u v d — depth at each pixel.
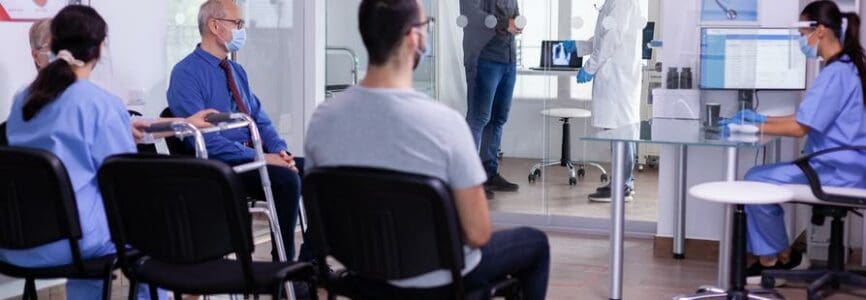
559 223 6.07
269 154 4.29
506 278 2.94
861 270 4.93
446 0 5.94
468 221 2.60
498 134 6.04
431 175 2.54
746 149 5.11
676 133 4.49
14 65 4.15
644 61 5.93
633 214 6.12
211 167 2.73
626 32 5.84
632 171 6.44
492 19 5.90
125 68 4.75
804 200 4.27
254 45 5.91
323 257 2.81
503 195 6.12
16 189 3.03
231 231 2.78
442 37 5.97
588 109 5.92
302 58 5.91
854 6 5.03
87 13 3.24
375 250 2.63
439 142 2.54
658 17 5.94
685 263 5.19
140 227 2.88
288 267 2.93
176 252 2.85
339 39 5.99
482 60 5.95
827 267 4.54
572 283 4.77
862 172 4.41
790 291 4.57
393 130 2.55
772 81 4.85
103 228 3.20
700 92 4.98
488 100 5.98
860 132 4.45
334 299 2.89
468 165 2.56
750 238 4.66
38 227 3.05
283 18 5.90
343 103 2.63
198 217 2.80
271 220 3.64
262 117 4.57
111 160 2.86
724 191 3.90
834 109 4.43
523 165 6.06
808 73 5.08
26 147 3.02
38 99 3.15
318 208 2.72
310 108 5.92
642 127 4.71
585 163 6.01
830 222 4.96
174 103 4.30
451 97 6.00
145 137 3.51
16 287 4.29
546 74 5.93
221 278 2.91
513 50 5.93
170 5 5.04
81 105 3.16
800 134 4.47
